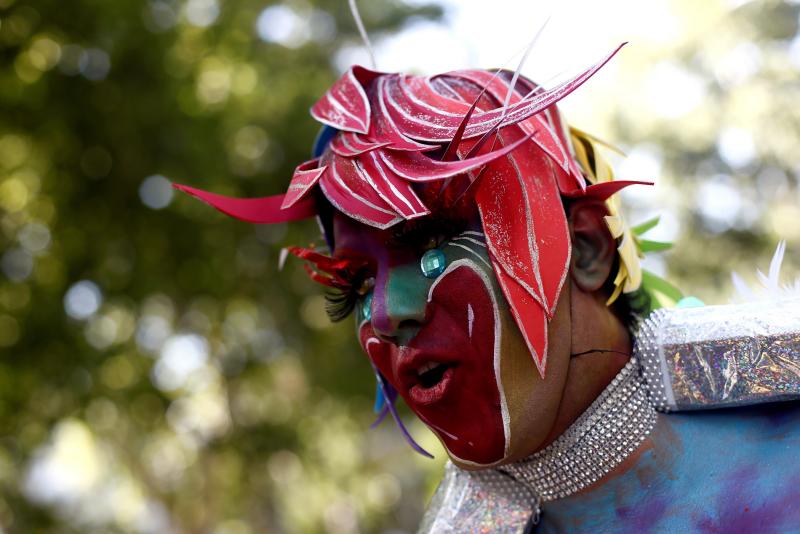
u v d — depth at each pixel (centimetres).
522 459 202
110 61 917
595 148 218
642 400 195
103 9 898
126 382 1051
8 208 974
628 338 205
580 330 196
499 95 205
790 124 1235
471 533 211
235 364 1138
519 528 208
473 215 193
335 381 1124
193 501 1362
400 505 1548
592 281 200
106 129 937
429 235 194
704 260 1166
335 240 205
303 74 1099
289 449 1192
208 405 1269
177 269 1002
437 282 191
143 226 973
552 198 196
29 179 974
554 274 191
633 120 1245
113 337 1019
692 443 189
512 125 199
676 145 1229
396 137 196
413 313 191
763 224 1166
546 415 191
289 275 1066
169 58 949
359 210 192
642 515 190
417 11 1125
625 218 211
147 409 1073
